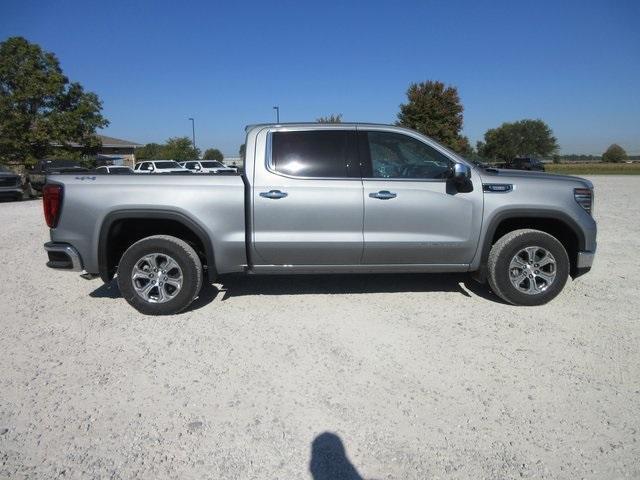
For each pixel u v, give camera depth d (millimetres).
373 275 6230
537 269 4902
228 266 4797
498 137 89938
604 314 4707
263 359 3809
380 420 2973
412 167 4906
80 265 4664
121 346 4066
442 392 3287
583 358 3760
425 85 35219
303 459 2623
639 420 2938
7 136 25844
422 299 5215
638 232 9469
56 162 23219
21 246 8656
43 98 26875
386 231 4785
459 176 4465
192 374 3568
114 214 4594
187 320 4660
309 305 5059
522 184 4859
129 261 4672
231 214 4680
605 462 2570
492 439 2773
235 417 3016
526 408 3080
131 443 2758
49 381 3465
